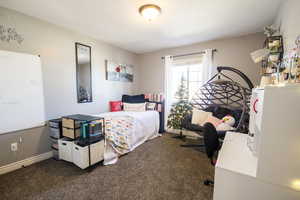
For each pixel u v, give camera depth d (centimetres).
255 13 204
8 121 193
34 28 214
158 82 411
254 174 88
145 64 431
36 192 155
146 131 317
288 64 107
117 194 154
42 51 224
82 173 191
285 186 78
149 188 164
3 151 191
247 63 287
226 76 294
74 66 271
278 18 195
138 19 221
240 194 91
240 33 277
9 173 191
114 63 360
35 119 219
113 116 289
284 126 75
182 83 351
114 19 220
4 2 175
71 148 207
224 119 272
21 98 203
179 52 366
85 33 277
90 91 303
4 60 187
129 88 412
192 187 166
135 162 222
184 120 315
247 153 118
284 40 167
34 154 220
